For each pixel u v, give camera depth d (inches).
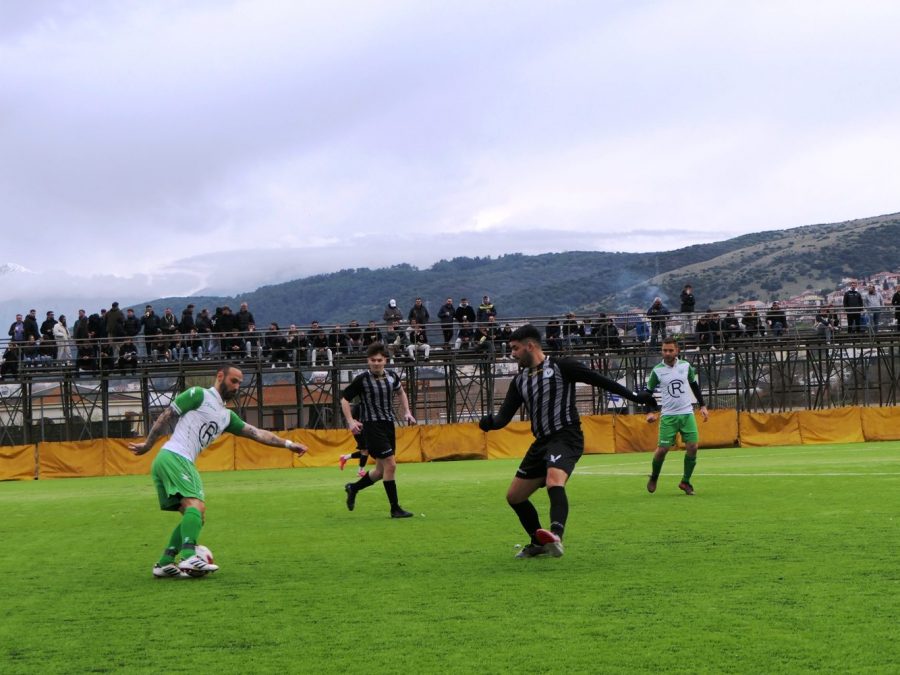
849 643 223.1
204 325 1567.4
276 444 350.9
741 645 223.9
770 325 1748.3
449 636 240.7
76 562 386.9
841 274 6939.0
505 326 1628.9
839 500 507.5
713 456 1066.1
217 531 472.4
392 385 516.7
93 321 1568.7
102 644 245.0
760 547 355.6
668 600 271.3
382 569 339.6
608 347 1620.3
